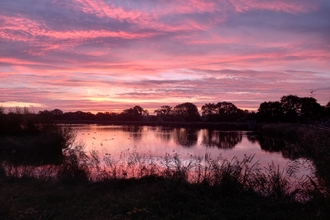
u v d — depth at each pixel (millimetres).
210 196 9188
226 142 35938
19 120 28188
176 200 8703
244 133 56094
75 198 9148
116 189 10836
